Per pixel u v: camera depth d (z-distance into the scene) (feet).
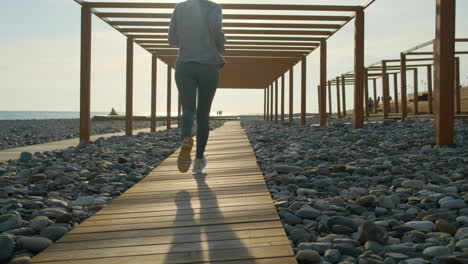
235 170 13.21
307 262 5.65
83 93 23.48
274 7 22.89
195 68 10.83
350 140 21.31
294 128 35.22
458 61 33.96
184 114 10.96
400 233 6.95
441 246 5.93
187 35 10.93
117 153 19.69
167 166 14.75
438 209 7.98
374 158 15.02
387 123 30.48
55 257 5.85
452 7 16.10
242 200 8.95
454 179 10.80
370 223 6.66
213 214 7.88
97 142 25.59
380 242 6.47
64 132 47.19
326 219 7.69
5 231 7.53
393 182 10.71
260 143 21.48
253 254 5.73
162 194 9.82
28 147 24.20
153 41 31.60
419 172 11.55
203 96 11.39
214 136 29.81
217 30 10.82
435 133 16.65
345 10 24.21
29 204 9.34
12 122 90.79
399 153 15.90
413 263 5.51
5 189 10.98
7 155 19.74
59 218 7.89
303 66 38.86
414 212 8.19
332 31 29.07
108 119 96.48
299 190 10.07
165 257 5.72
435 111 16.61
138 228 7.13
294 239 6.75
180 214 7.94
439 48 16.24
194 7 10.98
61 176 12.78
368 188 10.41
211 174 12.55
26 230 7.35
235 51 37.52
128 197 9.62
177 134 33.83
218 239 6.41
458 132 22.36
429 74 37.27
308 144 19.48
